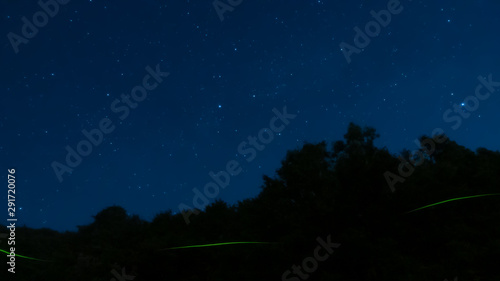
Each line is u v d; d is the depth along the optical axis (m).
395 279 8.61
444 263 9.24
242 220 13.29
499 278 8.70
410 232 9.97
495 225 10.38
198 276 11.84
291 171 12.42
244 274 10.05
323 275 9.07
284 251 9.80
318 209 10.12
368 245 8.98
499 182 12.03
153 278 12.04
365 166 10.70
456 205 10.79
